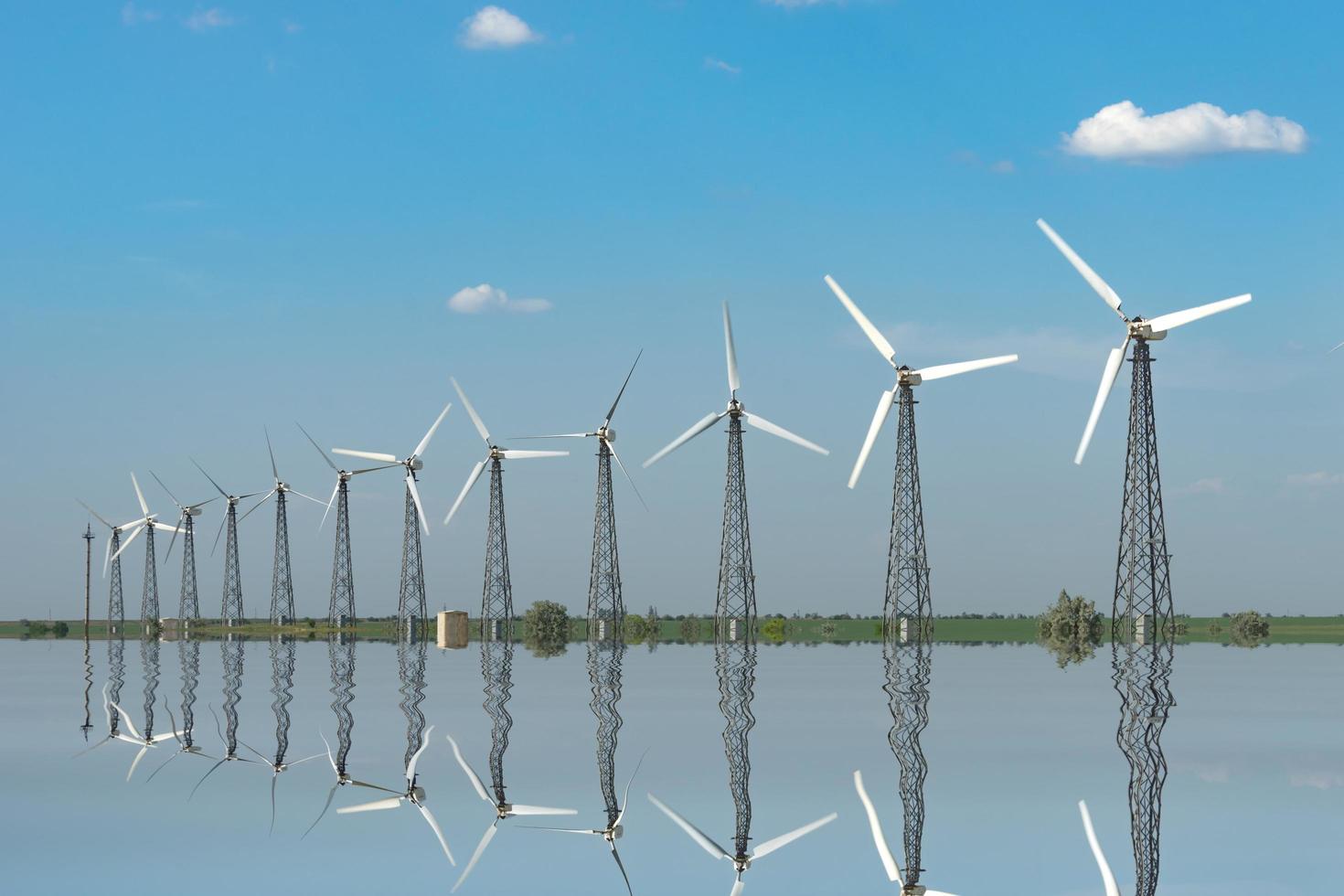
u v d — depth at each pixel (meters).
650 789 53.97
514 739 69.62
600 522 148.75
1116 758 61.62
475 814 49.12
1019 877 38.75
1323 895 36.12
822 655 166.00
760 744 67.31
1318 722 76.44
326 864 41.09
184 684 110.31
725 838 44.66
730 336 123.19
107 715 83.31
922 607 103.38
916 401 104.25
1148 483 94.94
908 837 44.25
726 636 122.06
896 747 66.00
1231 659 154.75
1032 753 63.38
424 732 72.38
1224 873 38.69
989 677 117.50
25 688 106.62
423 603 188.25
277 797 52.53
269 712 83.69
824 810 49.16
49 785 55.44
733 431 123.94
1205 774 56.44
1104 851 41.72
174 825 47.19
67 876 39.44
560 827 46.75
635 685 107.62
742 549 122.88
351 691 100.50
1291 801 49.94
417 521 189.00
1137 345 95.44
